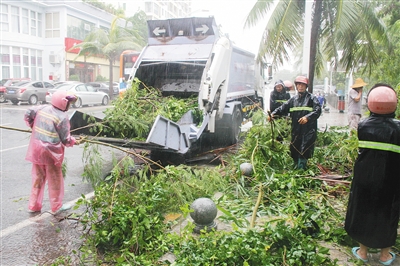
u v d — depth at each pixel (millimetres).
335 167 6836
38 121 4988
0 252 4051
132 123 6305
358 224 3570
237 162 6402
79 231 4617
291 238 3635
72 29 33188
